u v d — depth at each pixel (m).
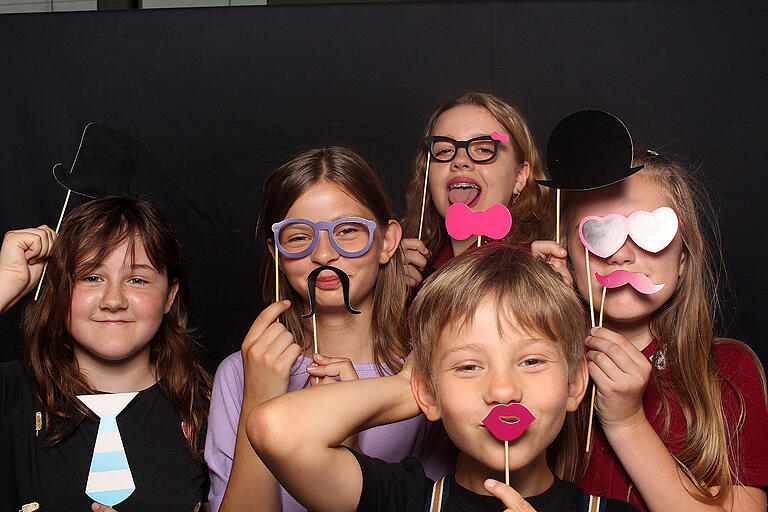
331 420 1.07
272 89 2.25
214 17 2.25
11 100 2.24
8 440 1.47
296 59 2.25
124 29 2.24
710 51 2.17
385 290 1.57
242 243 2.28
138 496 1.47
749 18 2.15
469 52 2.22
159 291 1.55
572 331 1.15
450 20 2.22
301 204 1.47
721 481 1.34
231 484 1.29
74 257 1.49
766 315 2.16
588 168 1.33
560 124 1.35
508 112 1.93
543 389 1.10
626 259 1.35
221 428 1.47
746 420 1.39
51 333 1.51
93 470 1.47
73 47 2.24
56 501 1.44
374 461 1.17
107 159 1.60
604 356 1.28
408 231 2.03
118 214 1.53
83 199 2.23
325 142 2.25
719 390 1.40
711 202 2.16
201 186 2.27
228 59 2.25
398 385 1.19
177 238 1.63
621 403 1.27
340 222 1.44
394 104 2.24
